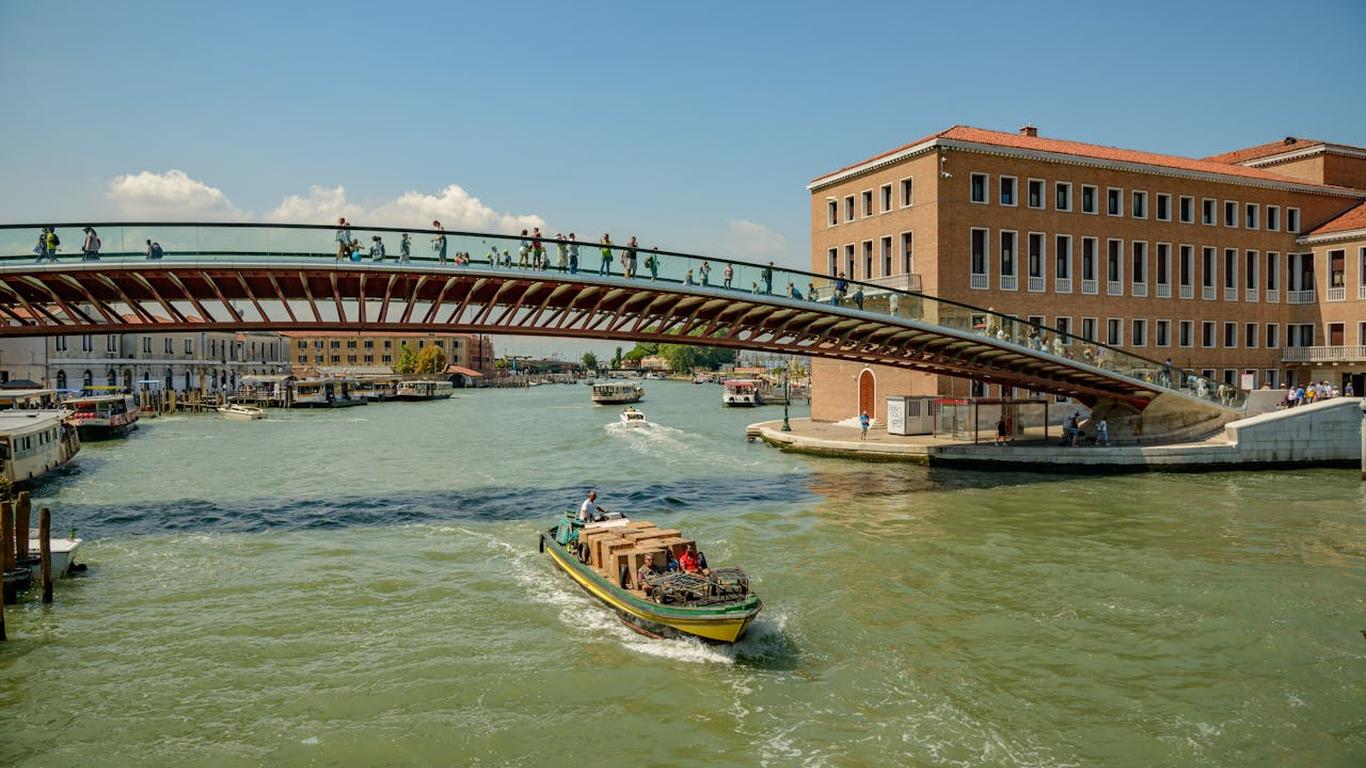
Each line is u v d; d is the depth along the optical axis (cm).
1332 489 2828
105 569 1930
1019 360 3170
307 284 2158
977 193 4059
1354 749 1070
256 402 8762
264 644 1455
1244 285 4684
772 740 1105
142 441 5009
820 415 4978
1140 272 4416
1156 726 1130
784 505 2625
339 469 3650
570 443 4797
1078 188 4256
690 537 2178
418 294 2373
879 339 3014
